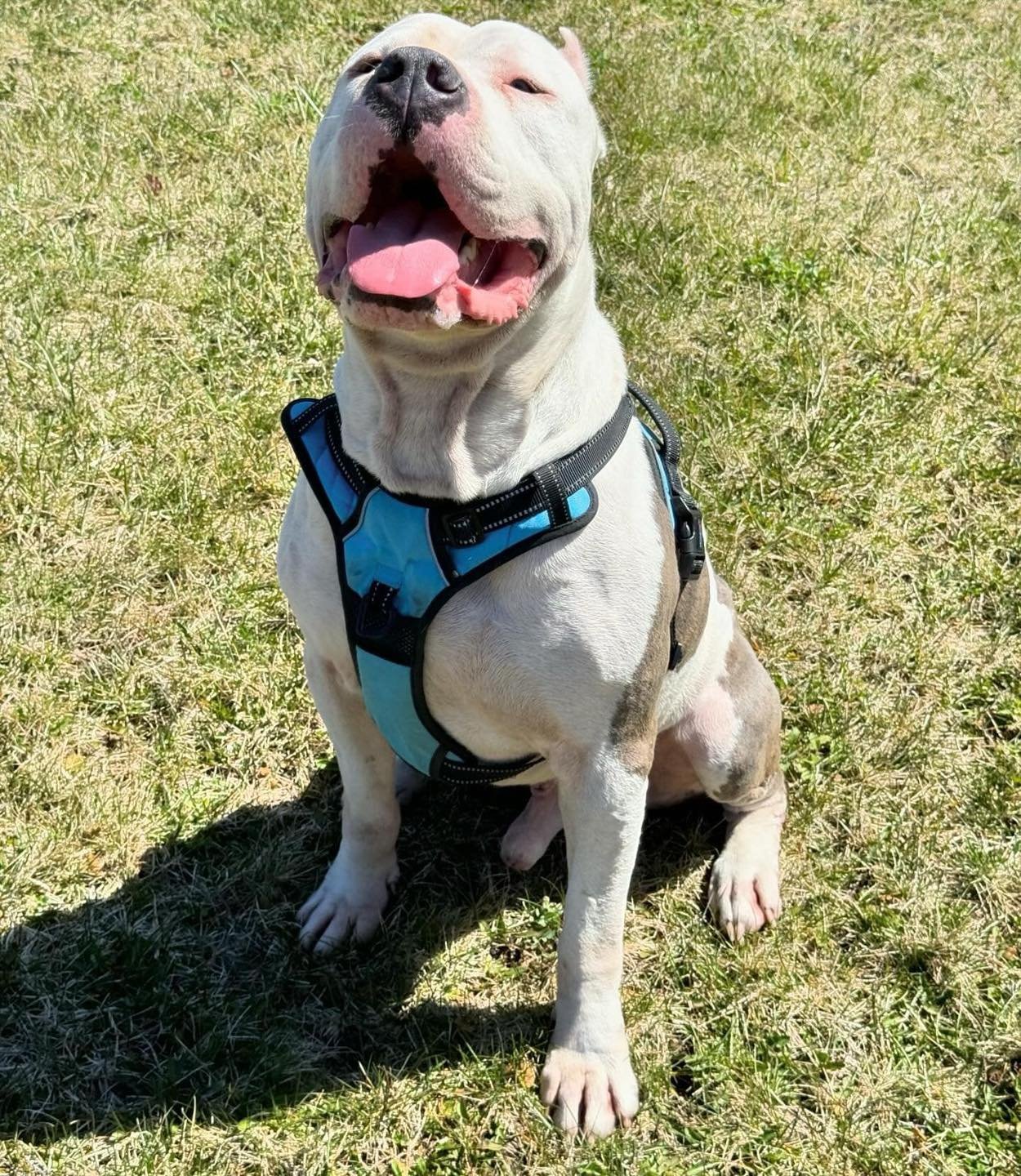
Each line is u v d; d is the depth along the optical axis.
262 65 2.64
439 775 1.19
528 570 1.02
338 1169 1.14
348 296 0.92
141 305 1.92
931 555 1.68
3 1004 1.21
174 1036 1.20
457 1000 1.25
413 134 0.90
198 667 1.47
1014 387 1.95
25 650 1.46
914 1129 1.18
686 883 1.36
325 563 1.07
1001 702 1.52
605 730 1.07
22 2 2.76
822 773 1.46
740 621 1.59
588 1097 1.16
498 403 0.99
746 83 2.75
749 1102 1.19
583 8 3.07
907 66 2.95
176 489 1.63
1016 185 2.50
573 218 0.99
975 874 1.36
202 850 1.33
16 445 1.67
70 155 2.24
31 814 1.33
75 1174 1.11
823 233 2.27
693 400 1.83
